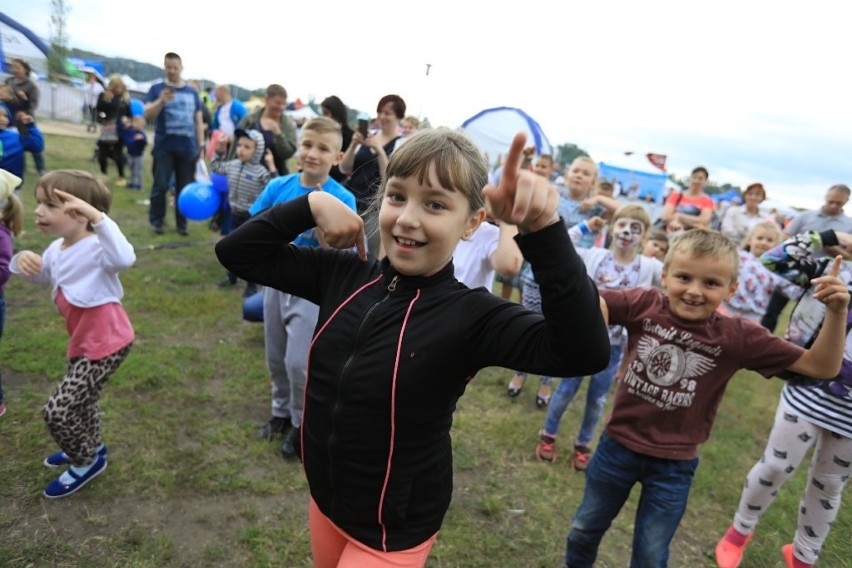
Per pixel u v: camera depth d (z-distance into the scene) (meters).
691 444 2.00
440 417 1.28
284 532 2.40
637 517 2.04
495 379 4.40
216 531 2.37
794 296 4.70
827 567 2.75
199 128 6.66
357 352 1.28
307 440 1.39
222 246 1.42
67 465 2.59
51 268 2.33
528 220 0.97
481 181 1.23
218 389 3.47
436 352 1.21
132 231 6.59
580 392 4.52
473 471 3.10
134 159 9.26
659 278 3.53
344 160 4.52
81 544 2.19
